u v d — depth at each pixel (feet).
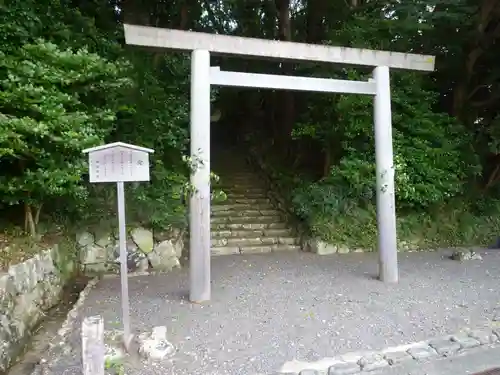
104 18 18.04
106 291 14.14
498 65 24.30
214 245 21.58
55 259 14.08
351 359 8.81
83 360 7.06
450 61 24.53
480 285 14.53
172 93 19.07
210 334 10.14
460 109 25.25
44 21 13.80
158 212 17.33
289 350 9.23
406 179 19.94
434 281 15.12
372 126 20.16
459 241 22.90
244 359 8.78
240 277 15.84
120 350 8.99
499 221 24.08
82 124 12.35
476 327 10.55
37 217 14.16
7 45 11.98
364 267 17.53
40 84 11.71
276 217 25.27
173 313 11.68
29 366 8.98
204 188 12.83
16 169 12.67
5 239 12.76
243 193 28.12
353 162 20.52
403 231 22.08
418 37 23.11
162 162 18.01
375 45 21.27
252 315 11.48
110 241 16.94
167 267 17.49
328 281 15.16
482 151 25.00
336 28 24.58
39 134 10.98
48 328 11.21
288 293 13.60
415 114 21.81
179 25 24.11
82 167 12.36
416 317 11.33
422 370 8.47
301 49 14.10
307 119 25.17
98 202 16.96
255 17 30.12
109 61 14.92
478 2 22.35
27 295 10.96
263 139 35.73
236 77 13.37
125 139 17.03
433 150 21.38
